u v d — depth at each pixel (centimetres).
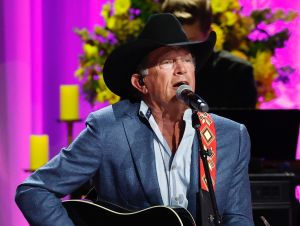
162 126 703
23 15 1445
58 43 1447
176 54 677
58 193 694
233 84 1190
